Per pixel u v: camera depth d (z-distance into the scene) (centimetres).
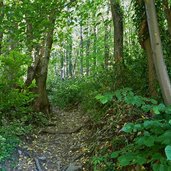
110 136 605
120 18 864
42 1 607
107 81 790
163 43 540
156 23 385
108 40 1331
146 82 610
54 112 1239
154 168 316
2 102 797
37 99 1091
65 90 1497
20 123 813
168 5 545
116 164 499
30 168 606
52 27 685
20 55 777
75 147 707
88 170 561
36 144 751
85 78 1397
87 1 832
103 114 746
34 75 1118
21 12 613
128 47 851
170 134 314
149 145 319
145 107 340
